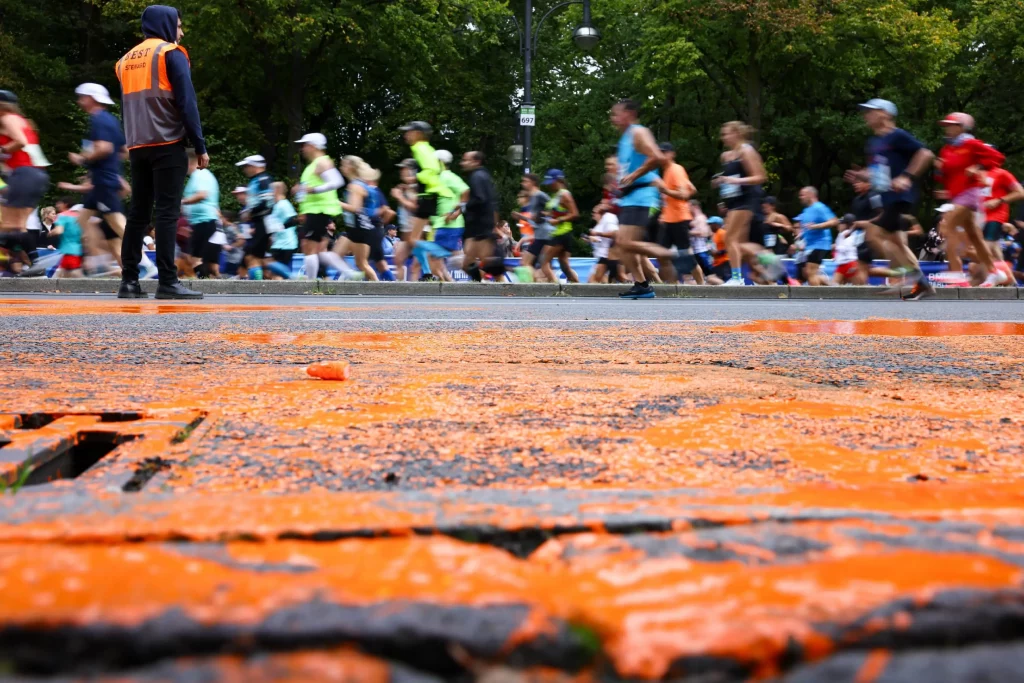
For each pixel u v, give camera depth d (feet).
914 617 2.07
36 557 2.48
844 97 108.88
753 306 31.19
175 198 27.91
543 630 1.98
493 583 2.35
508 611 2.09
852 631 2.01
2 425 6.19
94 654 1.90
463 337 15.66
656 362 11.79
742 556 2.63
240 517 3.06
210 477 4.90
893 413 7.51
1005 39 112.37
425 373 10.23
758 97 105.19
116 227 38.63
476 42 106.01
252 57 92.63
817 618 2.07
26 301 27.30
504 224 60.80
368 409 7.38
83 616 1.98
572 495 3.75
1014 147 118.21
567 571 2.52
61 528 2.85
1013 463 5.60
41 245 46.52
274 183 44.70
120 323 18.03
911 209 41.29
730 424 6.84
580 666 1.94
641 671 1.89
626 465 5.39
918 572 2.44
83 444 5.86
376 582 2.35
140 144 26.89
